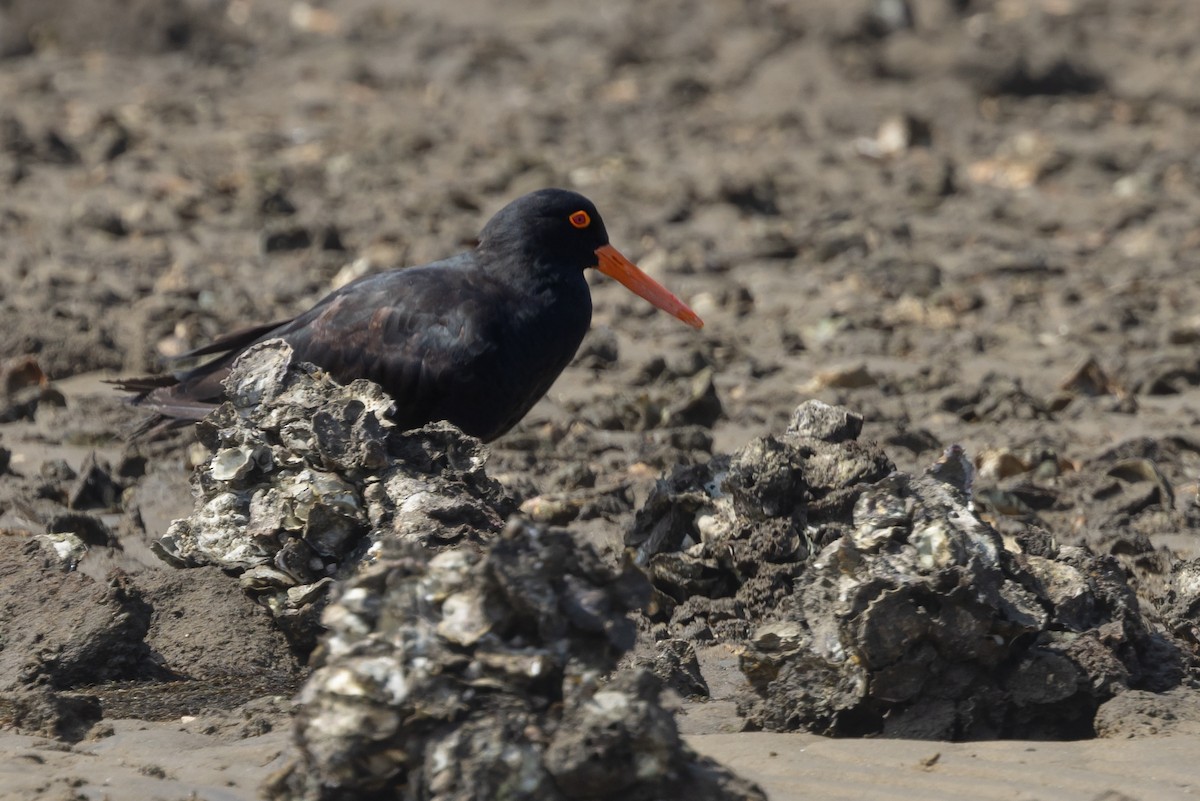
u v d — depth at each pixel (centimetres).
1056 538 1129
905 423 1441
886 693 780
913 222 2430
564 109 3209
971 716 783
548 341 1170
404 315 1134
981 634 780
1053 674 788
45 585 941
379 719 616
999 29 3619
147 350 1628
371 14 4125
